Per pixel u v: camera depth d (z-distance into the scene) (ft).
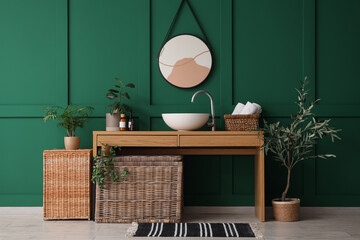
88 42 10.77
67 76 10.71
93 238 7.95
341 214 10.48
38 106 10.66
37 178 10.70
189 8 10.73
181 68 10.68
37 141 10.71
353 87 10.66
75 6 10.75
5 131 10.68
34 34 10.75
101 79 10.78
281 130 9.36
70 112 10.11
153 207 9.21
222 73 10.69
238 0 10.72
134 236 8.07
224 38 10.69
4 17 10.71
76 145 9.94
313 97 10.62
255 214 10.35
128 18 10.75
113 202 9.23
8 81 10.71
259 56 10.73
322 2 10.68
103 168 9.29
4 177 10.66
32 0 10.74
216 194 10.68
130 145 9.34
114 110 10.22
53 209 9.52
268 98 10.69
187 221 9.48
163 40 10.75
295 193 10.66
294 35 10.71
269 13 10.73
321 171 10.68
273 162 10.65
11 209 10.59
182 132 9.30
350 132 10.65
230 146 10.09
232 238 7.94
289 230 8.60
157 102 10.75
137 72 10.75
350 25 10.69
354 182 10.64
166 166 9.26
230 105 10.66
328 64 10.70
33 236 8.13
